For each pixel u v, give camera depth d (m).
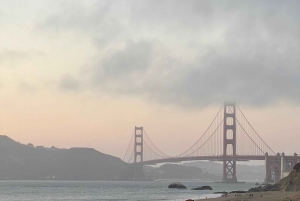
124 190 195.12
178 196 136.62
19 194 162.12
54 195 154.38
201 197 129.12
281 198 87.50
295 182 117.12
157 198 127.25
